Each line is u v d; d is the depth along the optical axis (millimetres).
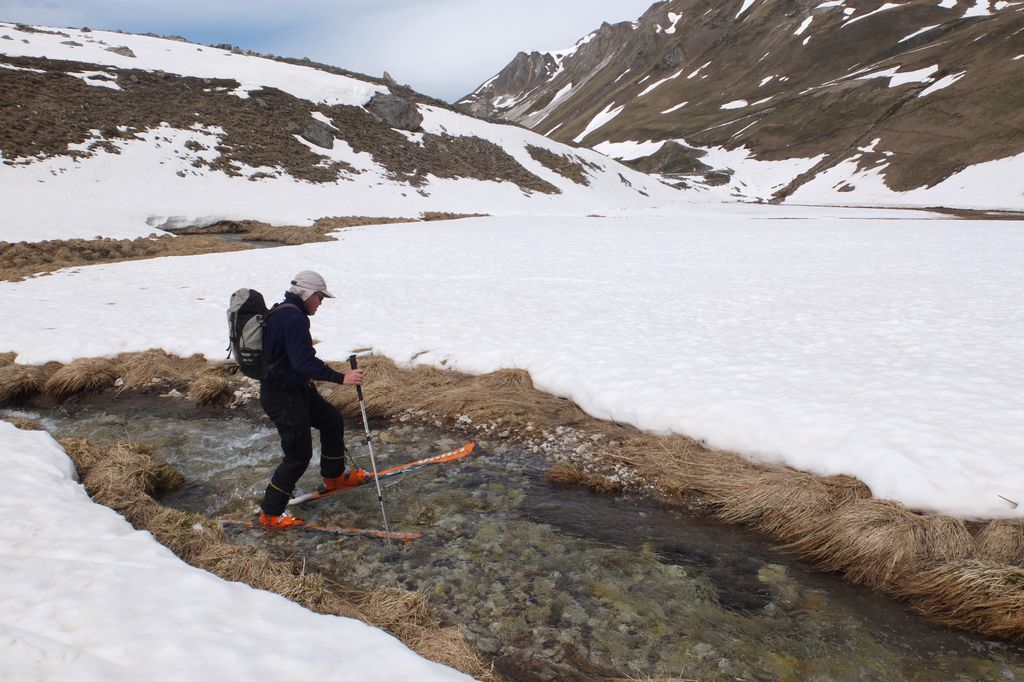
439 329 12695
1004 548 4828
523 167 79125
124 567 4273
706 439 7312
